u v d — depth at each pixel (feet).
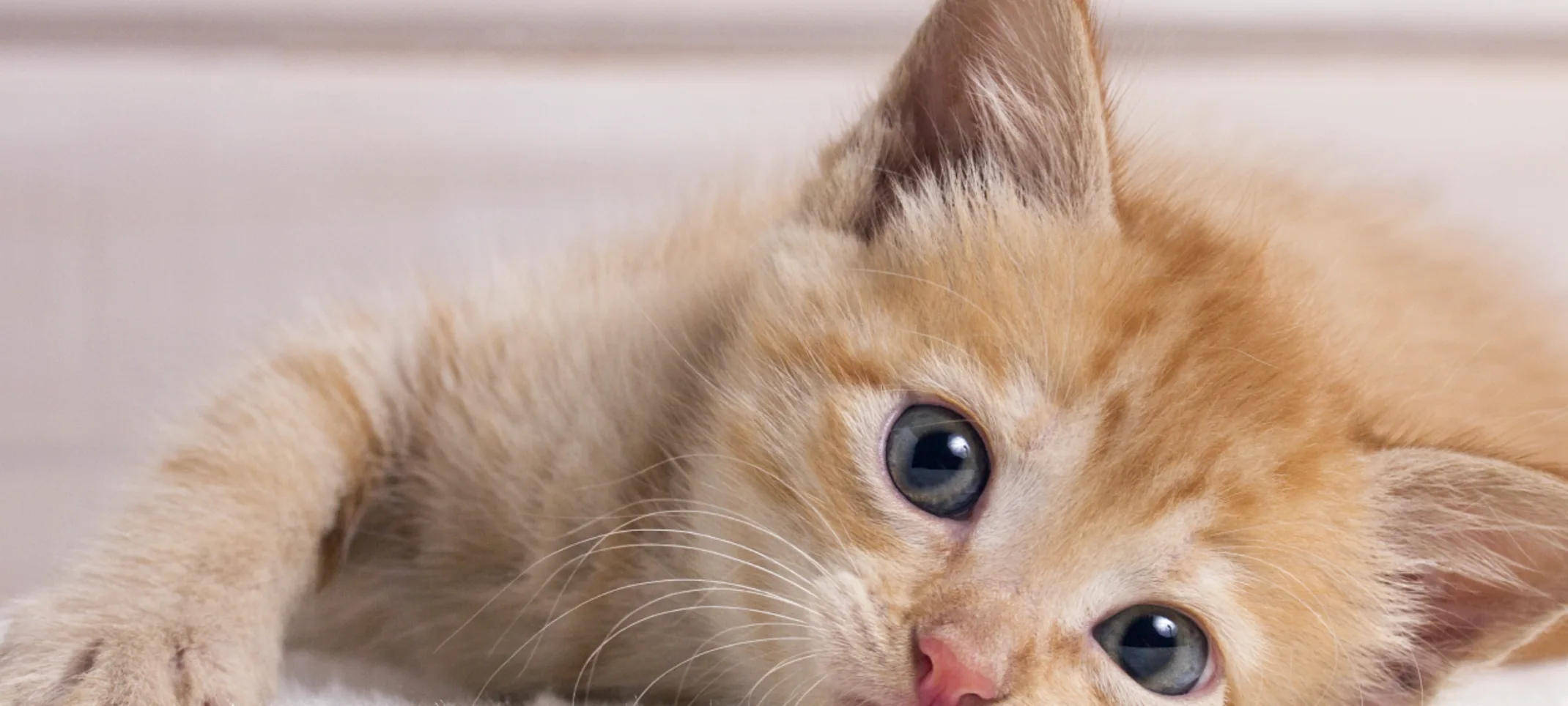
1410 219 1.48
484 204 1.55
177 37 1.52
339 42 1.54
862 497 1.10
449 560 1.19
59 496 1.54
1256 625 1.11
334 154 1.54
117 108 1.52
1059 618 1.09
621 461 1.17
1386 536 1.15
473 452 1.18
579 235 1.37
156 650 1.07
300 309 1.28
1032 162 1.16
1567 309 1.43
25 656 1.07
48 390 1.54
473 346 1.20
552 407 1.18
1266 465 1.11
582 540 1.17
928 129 1.17
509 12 1.55
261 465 1.14
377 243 1.55
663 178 1.55
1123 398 1.11
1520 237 1.54
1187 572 1.10
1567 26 1.58
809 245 1.16
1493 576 1.14
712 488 1.14
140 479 1.17
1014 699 1.08
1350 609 1.14
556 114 1.56
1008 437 1.10
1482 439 1.16
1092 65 1.13
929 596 1.09
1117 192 1.15
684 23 1.56
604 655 1.18
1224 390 1.12
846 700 1.09
